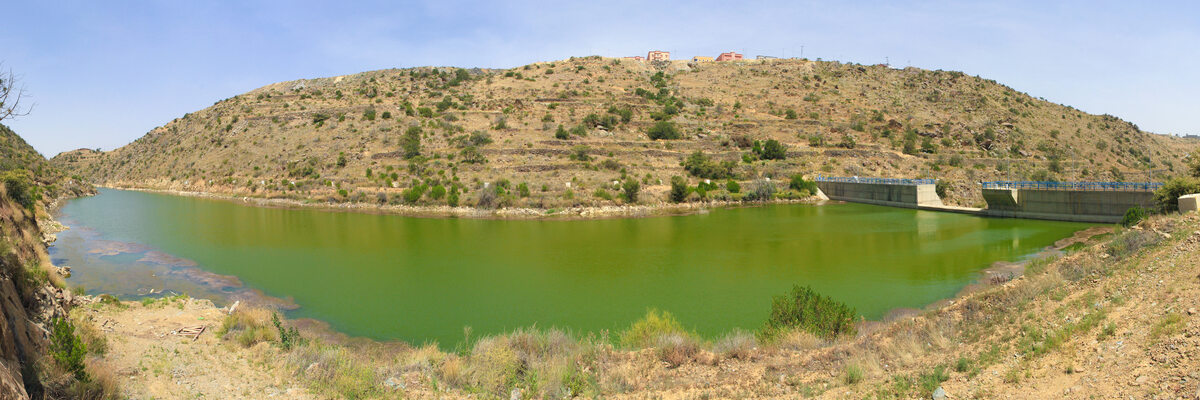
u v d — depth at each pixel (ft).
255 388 45.11
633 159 290.56
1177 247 53.83
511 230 171.12
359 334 72.84
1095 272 57.67
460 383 46.55
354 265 117.60
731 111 407.64
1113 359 33.78
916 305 83.71
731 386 43.60
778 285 98.12
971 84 473.26
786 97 442.50
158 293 92.48
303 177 286.66
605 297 91.20
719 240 149.69
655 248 137.69
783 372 45.62
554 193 230.27
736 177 281.13
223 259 123.34
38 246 107.96
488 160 280.31
